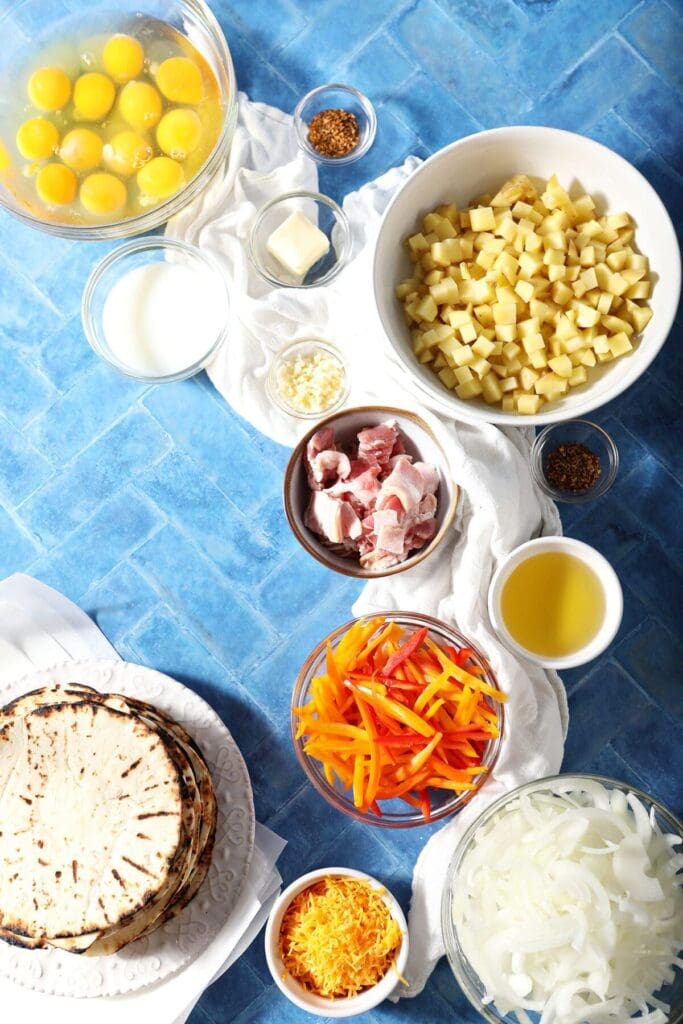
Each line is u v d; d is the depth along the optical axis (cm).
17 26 113
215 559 122
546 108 121
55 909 109
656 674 119
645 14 120
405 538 112
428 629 114
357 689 110
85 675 117
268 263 119
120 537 122
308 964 112
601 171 110
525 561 114
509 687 115
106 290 120
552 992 104
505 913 106
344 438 115
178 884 110
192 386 122
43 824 110
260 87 121
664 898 105
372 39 121
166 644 121
